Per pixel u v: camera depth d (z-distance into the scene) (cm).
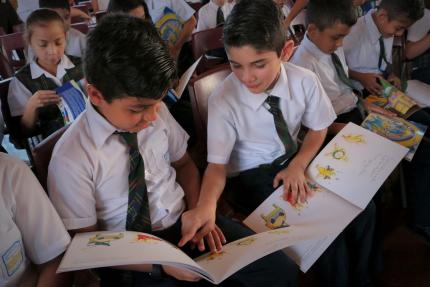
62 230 82
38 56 169
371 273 135
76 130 89
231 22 101
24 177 78
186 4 306
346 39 178
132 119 84
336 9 137
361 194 107
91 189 90
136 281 94
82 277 90
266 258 97
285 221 103
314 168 117
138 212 93
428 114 162
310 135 129
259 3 102
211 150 117
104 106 83
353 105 158
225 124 117
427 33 197
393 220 164
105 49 75
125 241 79
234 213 132
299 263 96
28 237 79
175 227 103
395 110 155
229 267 80
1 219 73
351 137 125
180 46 250
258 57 102
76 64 188
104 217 97
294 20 233
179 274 86
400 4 161
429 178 149
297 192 110
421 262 143
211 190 110
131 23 79
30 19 165
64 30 174
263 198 119
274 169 124
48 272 82
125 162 94
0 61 209
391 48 180
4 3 350
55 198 87
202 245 95
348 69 179
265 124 121
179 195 108
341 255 114
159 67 77
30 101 151
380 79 167
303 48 151
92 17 355
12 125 167
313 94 123
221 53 208
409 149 126
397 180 178
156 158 102
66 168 85
